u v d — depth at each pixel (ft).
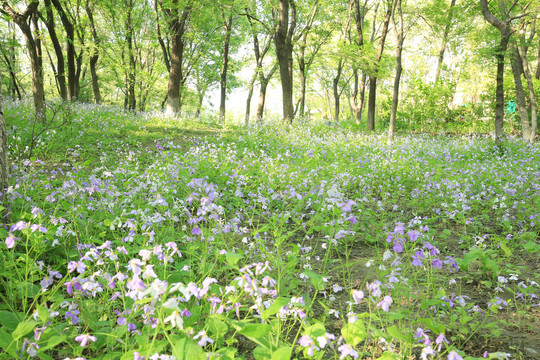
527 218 18.26
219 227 11.59
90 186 14.43
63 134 33.94
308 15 72.69
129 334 7.74
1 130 13.29
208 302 8.33
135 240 12.07
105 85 139.85
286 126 53.83
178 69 58.23
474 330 9.27
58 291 9.49
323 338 5.53
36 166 22.86
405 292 9.63
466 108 86.79
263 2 69.15
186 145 38.11
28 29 37.73
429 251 9.50
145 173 19.77
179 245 12.98
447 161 38.47
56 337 6.14
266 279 6.78
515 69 57.00
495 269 11.82
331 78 134.92
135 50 92.07
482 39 56.54
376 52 67.00
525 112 57.26
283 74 58.49
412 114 87.20
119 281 7.79
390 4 64.49
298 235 16.35
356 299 5.93
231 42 96.73
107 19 76.28
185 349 5.50
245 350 8.67
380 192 24.71
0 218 12.10
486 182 27.50
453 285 12.35
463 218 17.67
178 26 58.13
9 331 6.93
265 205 14.99
